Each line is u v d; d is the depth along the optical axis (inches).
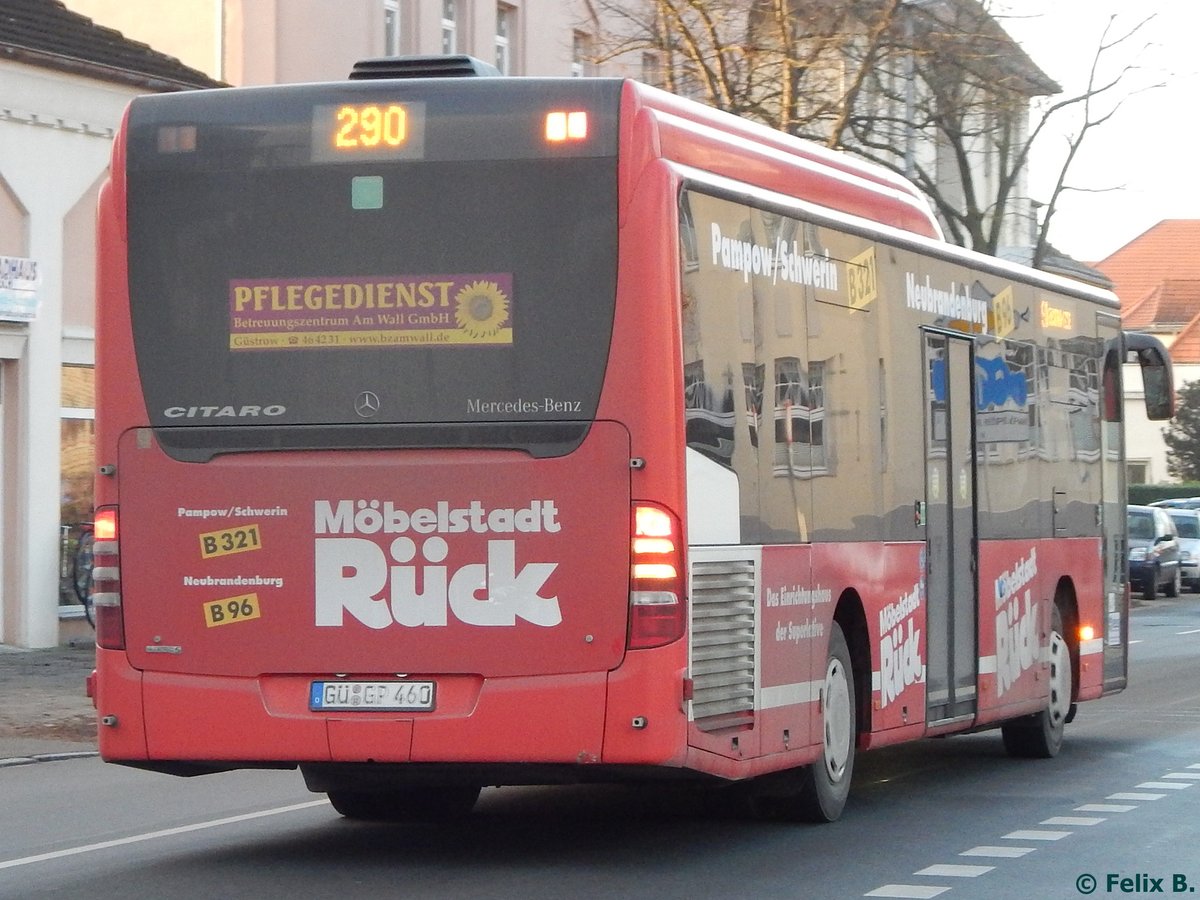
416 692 365.1
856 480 455.8
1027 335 592.4
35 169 924.0
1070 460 629.3
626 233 362.0
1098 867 382.6
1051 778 549.6
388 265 368.8
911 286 498.9
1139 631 1396.4
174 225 377.4
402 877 369.4
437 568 365.1
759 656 397.7
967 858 393.7
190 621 374.3
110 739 377.4
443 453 366.3
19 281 909.8
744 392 394.9
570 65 1480.1
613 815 463.8
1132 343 697.6
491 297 365.1
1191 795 505.7
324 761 367.2
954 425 526.6
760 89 1159.0
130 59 986.1
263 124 374.6
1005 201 1327.5
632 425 360.2
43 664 855.1
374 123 370.3
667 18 1135.0
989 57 1194.6
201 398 375.2
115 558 378.6
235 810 481.1
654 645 358.3
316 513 369.4
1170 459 3184.1
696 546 369.1
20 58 908.6
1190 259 4057.6
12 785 541.3
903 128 1326.3
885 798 502.3
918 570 495.2
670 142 376.8
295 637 369.4
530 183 365.4
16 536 916.0
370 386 368.8
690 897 346.0
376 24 1278.3
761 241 409.1
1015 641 570.6
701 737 369.7
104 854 404.2
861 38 1152.2
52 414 932.6
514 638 361.7
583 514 360.8
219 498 373.7
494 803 490.3
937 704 507.8
